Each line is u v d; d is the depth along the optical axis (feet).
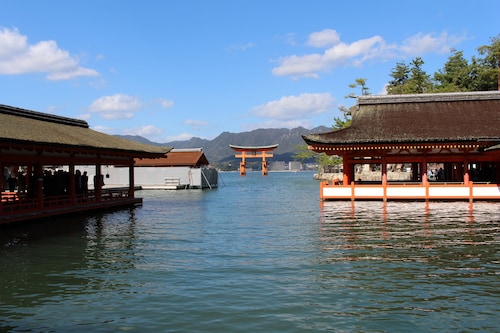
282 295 38.17
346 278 43.19
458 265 48.08
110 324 32.24
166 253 55.83
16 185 122.21
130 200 118.93
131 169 123.85
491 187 114.73
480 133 114.83
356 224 79.56
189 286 41.11
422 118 125.70
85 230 75.72
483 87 244.63
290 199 147.02
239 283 41.83
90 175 202.39
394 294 38.24
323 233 70.03
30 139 73.41
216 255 54.29
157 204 128.06
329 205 115.44
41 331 31.09
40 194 85.51
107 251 57.52
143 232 73.31
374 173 271.90
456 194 116.06
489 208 103.19
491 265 48.06
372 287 40.27
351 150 123.24
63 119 110.93
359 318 32.99
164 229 76.64
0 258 53.67
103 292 39.68
